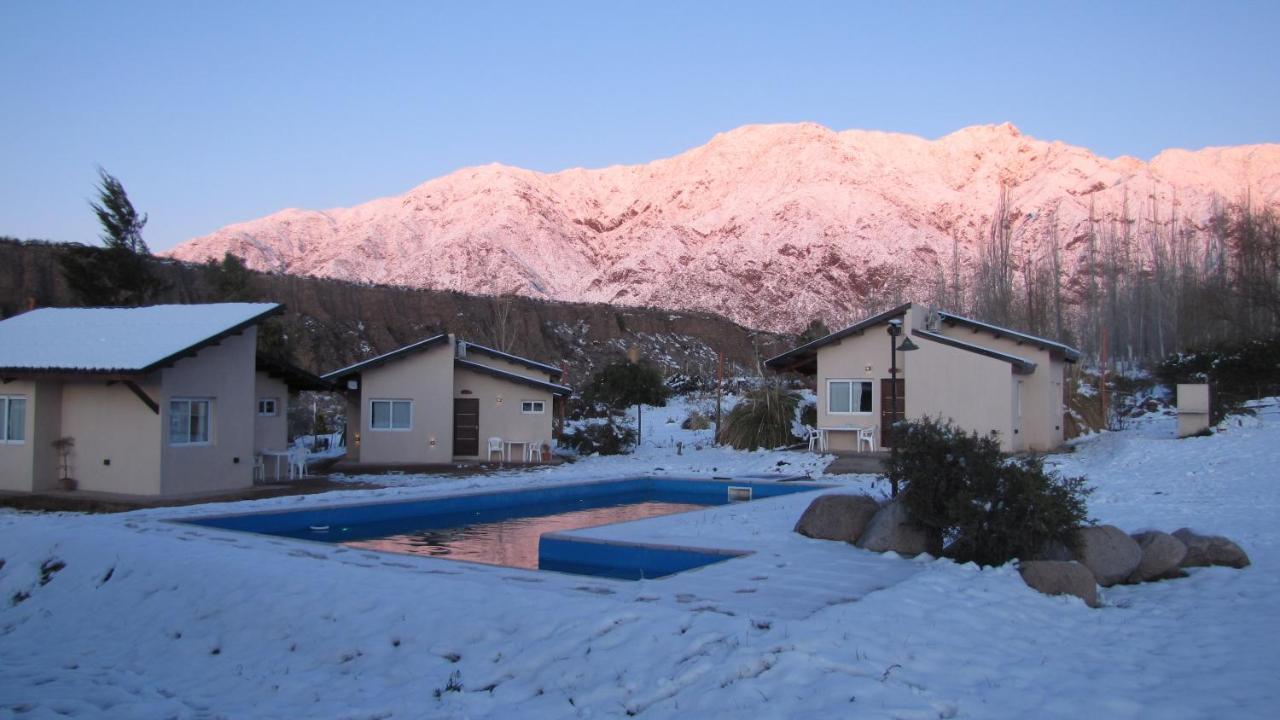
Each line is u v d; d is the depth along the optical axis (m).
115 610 9.40
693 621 7.20
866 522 11.49
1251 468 18.61
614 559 11.65
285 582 9.05
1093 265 62.75
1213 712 5.65
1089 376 39.91
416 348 26.94
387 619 7.96
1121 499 15.72
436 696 6.54
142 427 18.22
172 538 11.61
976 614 7.84
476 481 21.48
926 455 10.31
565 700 6.29
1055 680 6.30
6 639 9.24
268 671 7.48
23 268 47.91
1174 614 8.33
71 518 14.55
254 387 20.31
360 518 15.98
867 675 6.12
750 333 84.94
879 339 26.14
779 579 9.09
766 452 27.47
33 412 18.56
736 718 5.62
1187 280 58.66
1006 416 23.58
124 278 35.00
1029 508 9.60
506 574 9.38
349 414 28.11
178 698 7.05
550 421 27.69
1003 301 54.81
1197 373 41.53
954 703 5.74
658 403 32.12
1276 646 7.19
